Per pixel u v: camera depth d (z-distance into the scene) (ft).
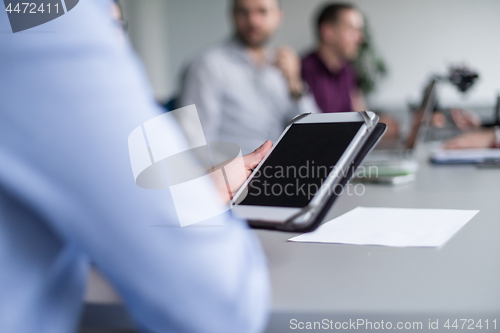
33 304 1.13
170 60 17.30
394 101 15.93
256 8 7.14
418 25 15.66
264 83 7.14
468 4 15.34
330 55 9.84
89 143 0.95
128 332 1.26
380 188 3.04
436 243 1.64
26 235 1.10
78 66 0.96
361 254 1.57
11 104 0.95
